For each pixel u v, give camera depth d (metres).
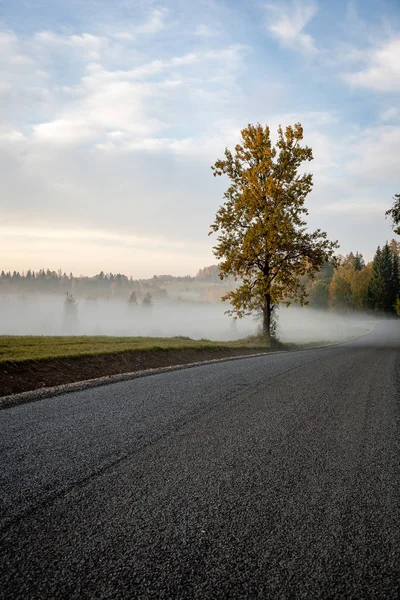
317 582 1.98
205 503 2.81
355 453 4.01
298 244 21.34
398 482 3.30
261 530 2.46
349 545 2.32
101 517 2.58
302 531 2.46
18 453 3.79
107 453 3.83
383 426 5.07
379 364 11.98
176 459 3.71
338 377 9.12
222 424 4.95
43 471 3.35
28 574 1.99
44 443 4.10
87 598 1.83
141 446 4.06
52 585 1.91
